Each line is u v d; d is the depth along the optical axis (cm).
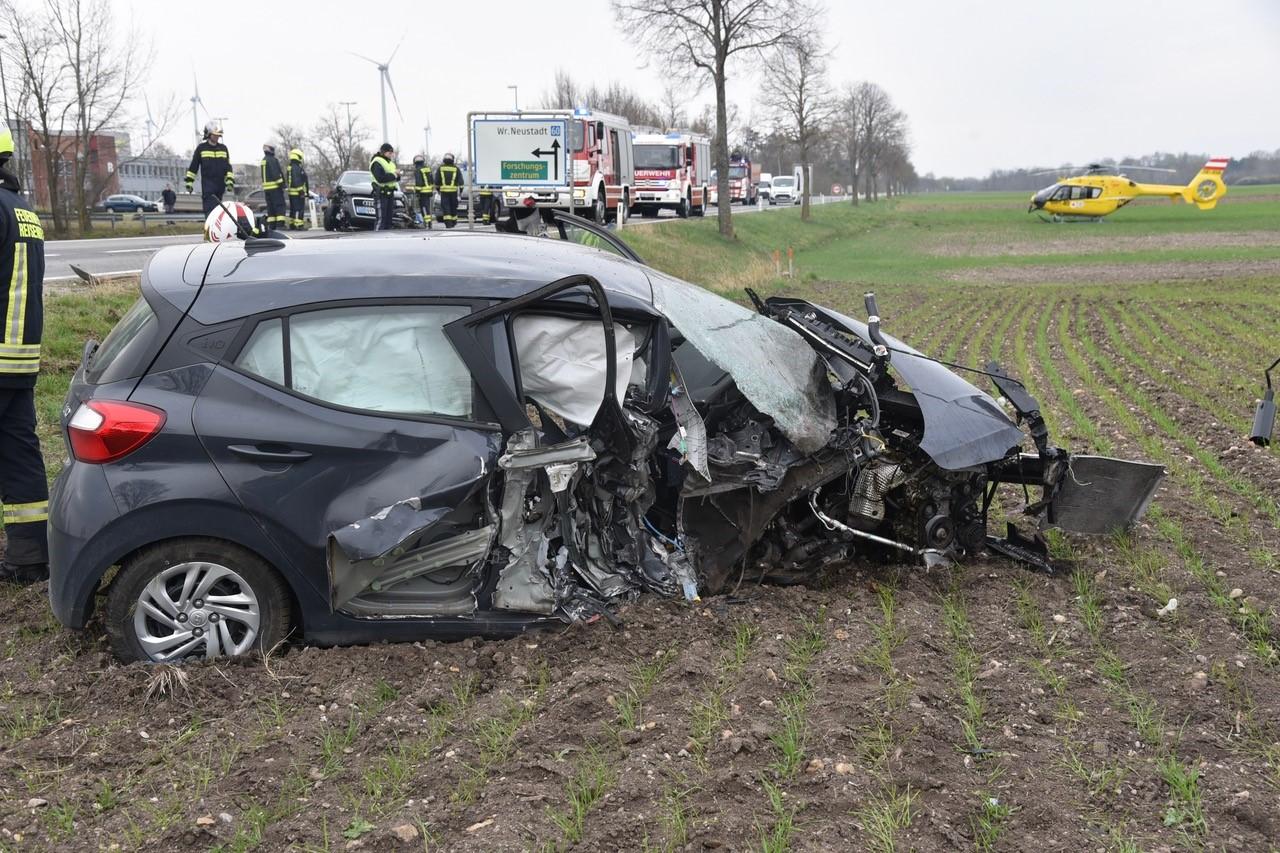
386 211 2283
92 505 433
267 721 409
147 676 432
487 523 472
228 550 447
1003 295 2497
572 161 2953
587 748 390
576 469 474
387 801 358
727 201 3781
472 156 2980
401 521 443
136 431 437
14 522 538
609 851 330
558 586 490
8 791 362
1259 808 353
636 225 3378
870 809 351
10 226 519
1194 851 332
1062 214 6544
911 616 509
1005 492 745
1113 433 952
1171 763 378
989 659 472
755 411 541
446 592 479
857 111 8650
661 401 497
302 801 357
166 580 446
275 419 447
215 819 343
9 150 538
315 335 461
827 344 568
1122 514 618
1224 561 599
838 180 12306
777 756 386
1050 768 381
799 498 538
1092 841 338
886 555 588
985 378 1252
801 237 4916
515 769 375
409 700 425
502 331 474
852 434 532
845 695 429
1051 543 618
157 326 456
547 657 465
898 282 2925
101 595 470
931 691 433
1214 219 6438
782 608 521
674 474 518
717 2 3547
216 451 441
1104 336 1691
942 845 334
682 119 7575
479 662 459
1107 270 3331
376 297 466
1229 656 472
